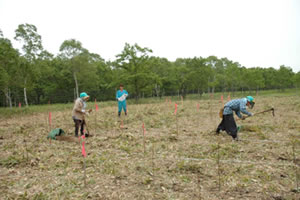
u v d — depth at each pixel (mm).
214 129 8273
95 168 4574
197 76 37531
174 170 4379
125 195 3453
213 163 4691
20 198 3438
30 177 4227
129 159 5098
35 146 6383
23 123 11578
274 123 8984
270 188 3541
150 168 4496
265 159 4863
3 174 4387
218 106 17844
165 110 15133
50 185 3859
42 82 38562
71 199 3389
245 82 42656
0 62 18406
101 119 11305
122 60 30078
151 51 30031
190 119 10984
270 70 55656
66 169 4559
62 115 14500
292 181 3766
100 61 46000
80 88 40625
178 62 48906
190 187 3674
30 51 21828
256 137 6805
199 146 6012
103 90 42188
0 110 20219
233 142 6289
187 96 45438
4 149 6168
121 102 11977
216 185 3719
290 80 47312
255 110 13641
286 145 5863
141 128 8891
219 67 54250
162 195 3428
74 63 33094
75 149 6008
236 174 4105
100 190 3637
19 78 20641
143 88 31516
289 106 15281
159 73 44250
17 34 21234
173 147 5969
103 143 6539
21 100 37375
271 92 52281
